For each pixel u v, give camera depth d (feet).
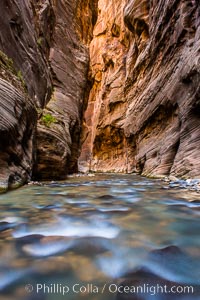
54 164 35.01
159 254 7.13
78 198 17.01
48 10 54.29
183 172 31.01
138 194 19.17
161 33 49.26
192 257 7.01
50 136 35.19
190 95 34.37
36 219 10.87
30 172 27.48
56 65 57.82
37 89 41.55
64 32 66.28
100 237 8.54
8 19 31.45
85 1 87.35
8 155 21.11
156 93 49.08
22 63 35.27
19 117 23.62
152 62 55.26
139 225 10.21
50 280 5.66
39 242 7.85
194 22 38.86
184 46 39.47
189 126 33.68
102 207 13.80
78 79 69.41
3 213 12.10
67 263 6.46
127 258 6.86
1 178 19.19
